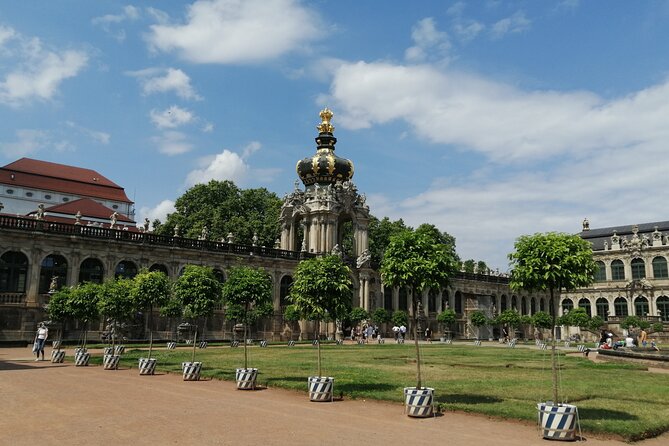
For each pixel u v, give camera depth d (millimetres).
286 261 78125
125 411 18406
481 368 34062
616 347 56156
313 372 30031
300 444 14109
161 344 57062
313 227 88062
